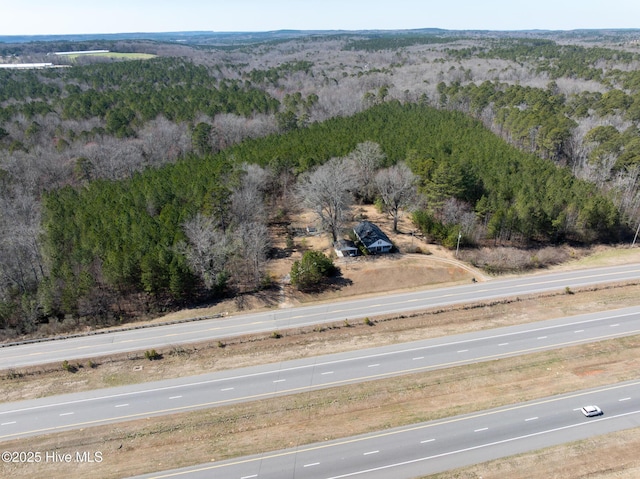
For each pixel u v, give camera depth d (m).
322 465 33.88
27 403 41.06
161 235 61.03
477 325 51.84
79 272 56.22
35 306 54.06
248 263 62.88
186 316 54.59
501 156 89.06
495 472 33.03
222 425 37.91
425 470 33.25
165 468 33.97
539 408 39.06
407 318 53.00
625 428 36.88
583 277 62.12
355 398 40.56
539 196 73.38
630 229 74.62
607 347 47.47
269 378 43.59
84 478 33.31
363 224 72.56
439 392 41.19
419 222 71.00
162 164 96.12
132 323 53.81
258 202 72.50
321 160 84.25
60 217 66.81
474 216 70.31
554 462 33.78
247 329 51.50
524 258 66.12
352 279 61.16
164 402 40.75
